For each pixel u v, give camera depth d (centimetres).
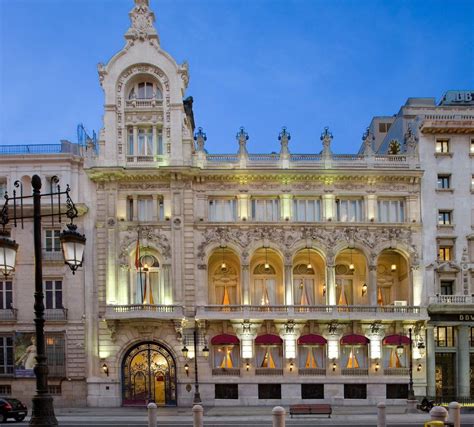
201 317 5709
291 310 5809
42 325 1859
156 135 6075
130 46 6138
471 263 6050
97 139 6625
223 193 6003
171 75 6097
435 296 5953
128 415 4959
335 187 6072
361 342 5809
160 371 5825
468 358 5900
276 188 6034
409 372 5544
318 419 4541
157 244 5881
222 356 5881
